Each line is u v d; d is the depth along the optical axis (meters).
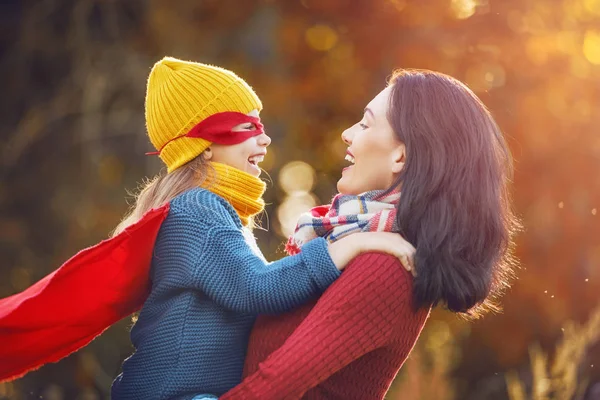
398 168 3.02
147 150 10.21
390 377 3.01
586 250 9.66
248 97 3.28
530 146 9.59
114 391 3.15
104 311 3.18
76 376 9.28
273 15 10.26
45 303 3.05
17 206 10.68
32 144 10.73
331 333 2.77
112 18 10.52
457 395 9.19
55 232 10.52
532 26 9.47
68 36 10.54
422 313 2.99
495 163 3.03
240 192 3.20
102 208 10.28
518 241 9.70
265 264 2.98
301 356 2.75
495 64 9.52
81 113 10.62
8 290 10.41
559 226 9.63
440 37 9.50
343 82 10.23
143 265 3.10
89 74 10.33
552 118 9.57
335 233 2.99
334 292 2.82
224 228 2.99
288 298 2.88
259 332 3.01
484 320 9.73
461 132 2.97
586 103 9.58
